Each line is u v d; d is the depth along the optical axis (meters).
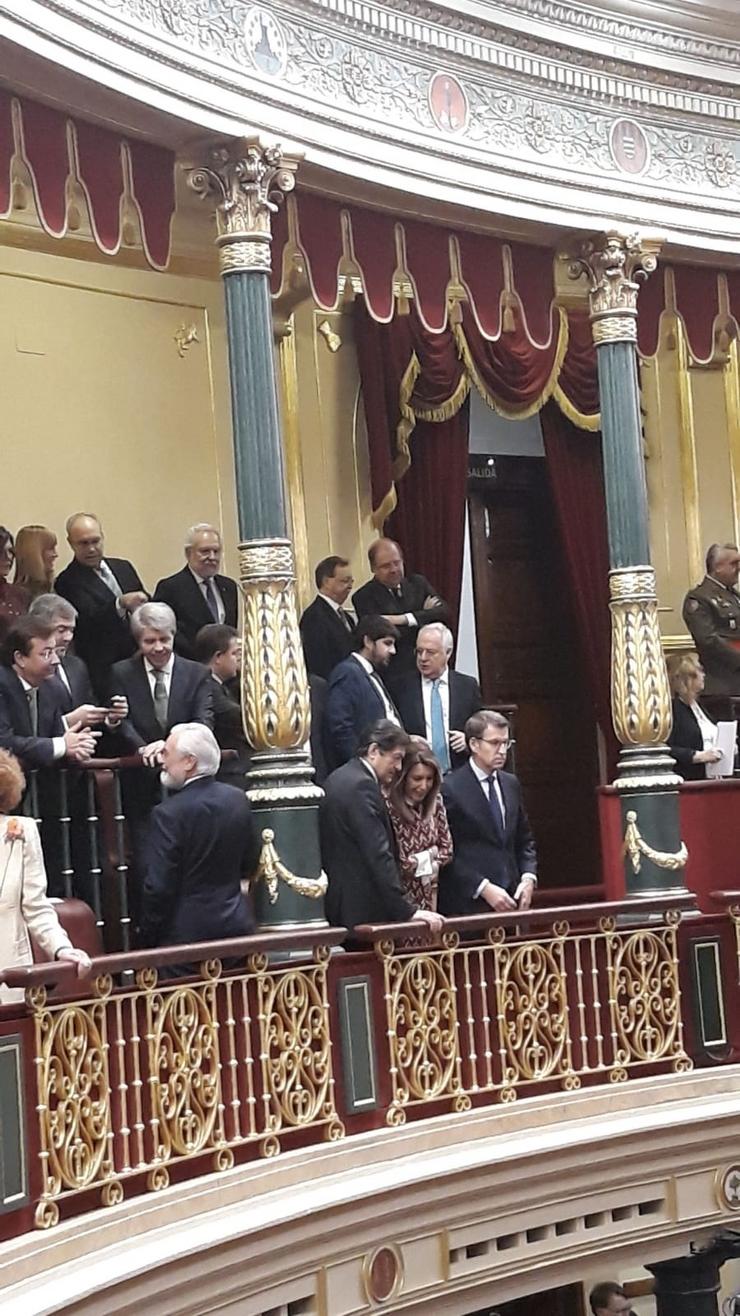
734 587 12.36
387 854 8.34
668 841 10.09
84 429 11.12
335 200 9.65
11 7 7.36
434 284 10.14
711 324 11.39
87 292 11.22
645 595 10.39
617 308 10.60
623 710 10.30
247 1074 7.62
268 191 8.82
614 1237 9.20
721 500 14.07
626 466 10.51
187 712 8.58
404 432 12.40
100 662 9.29
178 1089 7.18
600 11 10.50
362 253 9.79
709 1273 10.07
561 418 13.27
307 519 12.09
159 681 8.57
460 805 9.02
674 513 13.88
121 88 8.04
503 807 9.12
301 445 12.12
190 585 9.97
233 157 8.75
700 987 9.92
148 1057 7.04
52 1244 6.25
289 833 8.37
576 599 13.31
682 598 13.80
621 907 9.63
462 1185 8.44
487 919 8.74
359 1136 8.12
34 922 6.44
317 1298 7.68
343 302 12.46
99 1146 6.65
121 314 11.40
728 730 10.96
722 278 11.42
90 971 6.48
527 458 13.69
